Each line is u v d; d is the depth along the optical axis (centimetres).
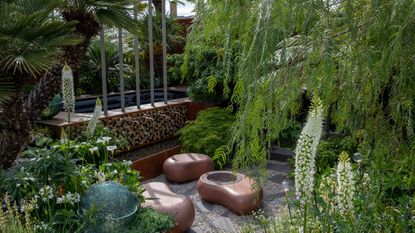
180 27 765
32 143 372
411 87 124
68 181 239
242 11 128
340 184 130
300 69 117
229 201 345
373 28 114
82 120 432
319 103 110
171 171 432
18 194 226
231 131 142
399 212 183
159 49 738
